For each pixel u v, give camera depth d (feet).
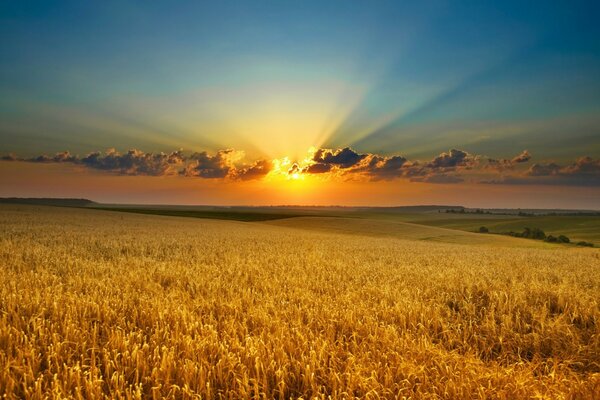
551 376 15.99
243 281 35.04
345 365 16.11
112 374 14.87
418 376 15.55
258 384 14.88
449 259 68.28
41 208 259.39
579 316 25.31
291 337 18.42
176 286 32.73
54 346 16.28
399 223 272.72
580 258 81.10
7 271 36.91
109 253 58.95
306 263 52.24
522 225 372.58
